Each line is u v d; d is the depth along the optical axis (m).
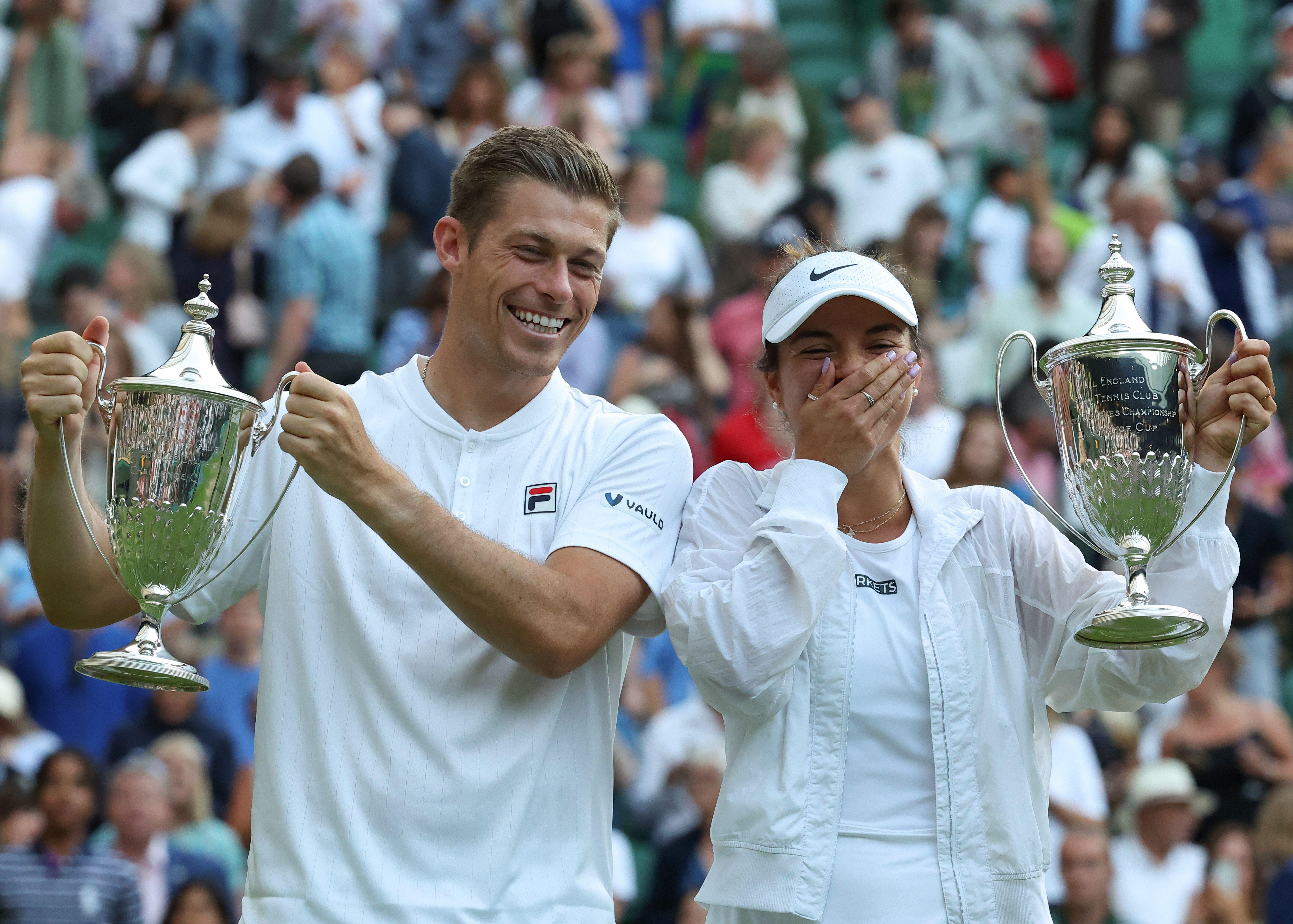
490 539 9.12
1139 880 21.75
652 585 9.70
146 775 19.58
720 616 9.20
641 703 24.61
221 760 21.67
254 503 9.88
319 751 9.31
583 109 36.53
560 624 9.16
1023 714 9.56
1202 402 9.48
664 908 21.50
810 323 9.60
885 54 40.25
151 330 29.80
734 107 37.41
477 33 38.94
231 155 34.56
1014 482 24.55
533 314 9.59
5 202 34.06
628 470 9.92
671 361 29.62
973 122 39.03
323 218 29.47
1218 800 23.45
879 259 10.35
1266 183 38.16
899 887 9.14
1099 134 37.44
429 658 9.37
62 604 9.78
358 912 9.03
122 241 31.61
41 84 36.31
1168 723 24.23
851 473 9.47
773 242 31.69
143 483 9.20
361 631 9.40
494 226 9.57
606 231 9.73
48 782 18.69
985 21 40.34
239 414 9.31
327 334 29.39
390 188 33.00
